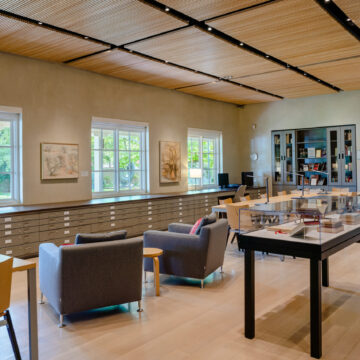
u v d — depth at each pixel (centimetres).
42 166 693
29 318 265
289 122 1120
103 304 362
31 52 641
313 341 279
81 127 758
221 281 478
